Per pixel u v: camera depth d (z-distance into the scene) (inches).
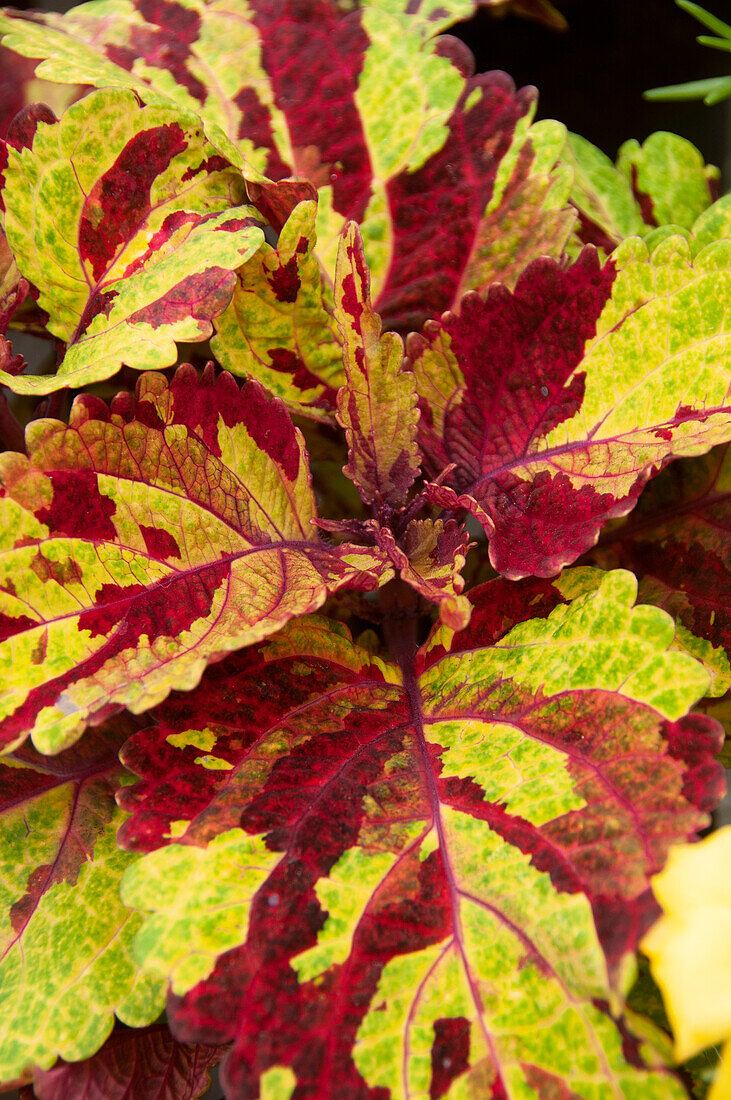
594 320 13.6
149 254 13.8
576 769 12.4
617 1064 11.7
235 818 12.5
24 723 12.4
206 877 12.3
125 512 13.0
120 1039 13.2
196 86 14.7
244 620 13.0
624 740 12.4
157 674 12.6
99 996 12.8
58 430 12.9
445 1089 11.7
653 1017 13.2
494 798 12.5
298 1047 11.8
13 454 12.8
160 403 13.2
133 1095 13.0
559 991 11.8
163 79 14.7
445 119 14.7
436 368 13.9
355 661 13.7
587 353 13.7
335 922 12.1
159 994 12.8
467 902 12.1
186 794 12.7
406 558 13.7
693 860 11.8
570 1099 11.6
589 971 11.7
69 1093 12.8
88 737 14.0
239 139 14.7
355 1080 11.7
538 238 14.6
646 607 12.9
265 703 13.2
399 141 14.7
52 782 13.8
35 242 13.7
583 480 13.5
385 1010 11.9
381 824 12.5
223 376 13.4
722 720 14.1
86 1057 12.6
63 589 12.8
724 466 14.4
